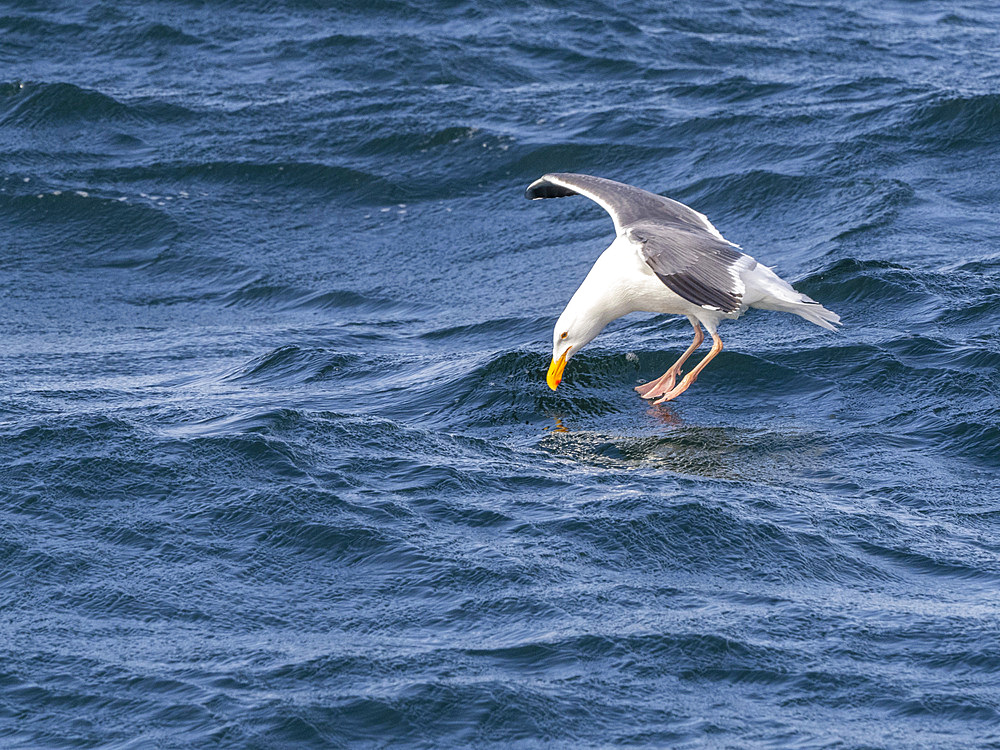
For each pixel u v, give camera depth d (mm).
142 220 22703
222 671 7848
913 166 22281
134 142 25719
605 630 8242
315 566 9242
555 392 13648
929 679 7750
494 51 29969
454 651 8031
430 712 7391
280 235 22406
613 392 13758
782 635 8258
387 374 14766
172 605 8703
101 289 20688
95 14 31906
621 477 10977
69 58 30016
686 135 24656
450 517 9977
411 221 22703
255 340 17094
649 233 11766
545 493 10547
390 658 7945
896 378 13258
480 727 7285
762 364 13859
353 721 7324
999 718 7344
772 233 20500
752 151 23578
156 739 7188
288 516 9867
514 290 19422
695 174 23078
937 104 24219
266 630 8391
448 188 23719
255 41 30719
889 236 19094
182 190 23797
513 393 13641
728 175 22516
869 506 10422
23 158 24906
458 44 30156
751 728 7285
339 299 19688
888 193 20734
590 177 14266
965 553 9555
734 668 7867
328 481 10539
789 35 32281
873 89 26766
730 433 12359
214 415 12195
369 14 32312
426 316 18500
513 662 7922
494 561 9195
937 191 21156
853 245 18828
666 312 13469
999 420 12062
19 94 27375
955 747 7062
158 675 7824
